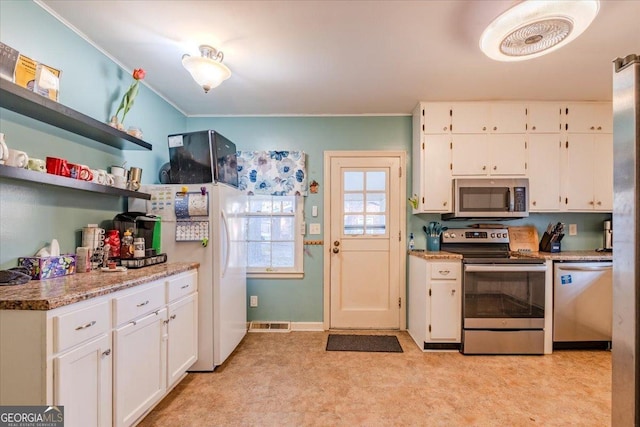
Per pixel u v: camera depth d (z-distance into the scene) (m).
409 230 3.41
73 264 1.76
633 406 0.82
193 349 2.29
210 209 2.39
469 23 1.85
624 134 0.83
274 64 2.36
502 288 2.74
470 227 3.31
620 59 0.84
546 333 2.73
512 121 3.08
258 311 3.43
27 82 1.46
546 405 1.97
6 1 1.52
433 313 2.79
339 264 3.43
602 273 2.78
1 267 1.49
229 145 2.81
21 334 1.16
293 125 3.46
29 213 1.62
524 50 1.87
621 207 0.84
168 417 1.86
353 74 2.52
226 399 2.04
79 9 1.73
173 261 2.38
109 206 2.22
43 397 1.15
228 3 1.68
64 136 1.85
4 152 1.35
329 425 1.78
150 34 1.97
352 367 2.49
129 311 1.58
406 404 1.98
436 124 3.09
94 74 2.08
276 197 3.46
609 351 2.79
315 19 1.82
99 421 1.39
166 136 3.01
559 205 3.07
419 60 2.29
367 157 3.44
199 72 2.11
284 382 2.26
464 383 2.24
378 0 1.65
